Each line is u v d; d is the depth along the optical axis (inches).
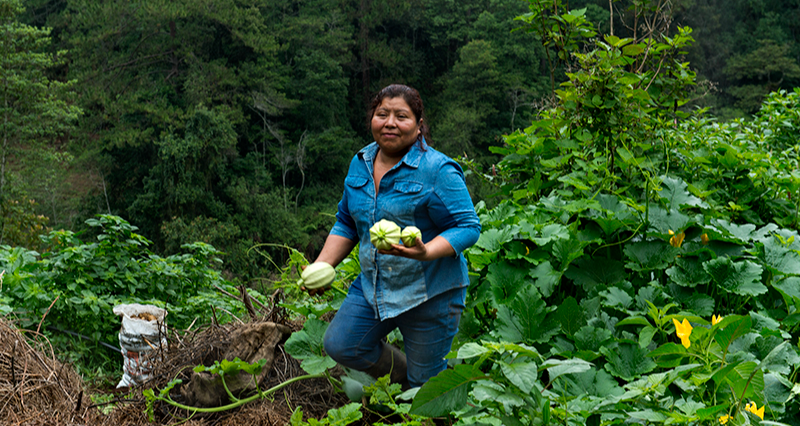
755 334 103.0
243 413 117.9
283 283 138.6
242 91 1662.2
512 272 131.5
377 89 2044.8
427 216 104.2
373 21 2017.7
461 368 79.0
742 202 173.5
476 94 1915.6
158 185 1444.4
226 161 1528.1
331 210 1662.2
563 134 175.8
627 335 114.3
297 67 1798.7
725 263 128.0
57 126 1144.2
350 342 109.3
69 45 1820.9
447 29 2126.0
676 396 98.0
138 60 1657.2
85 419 116.2
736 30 2490.2
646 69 203.5
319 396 123.2
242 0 1696.6
